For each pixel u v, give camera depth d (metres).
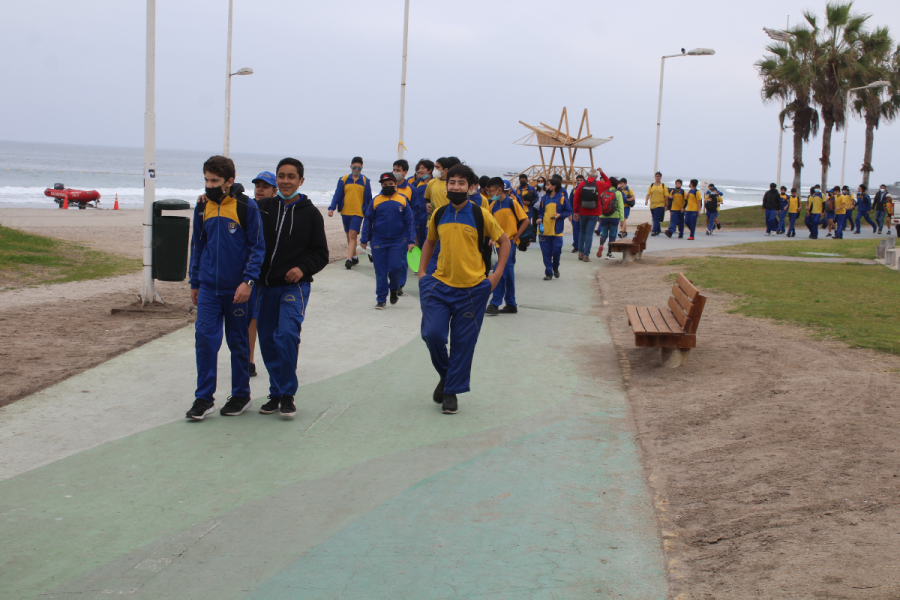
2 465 4.41
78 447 4.72
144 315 8.82
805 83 37.41
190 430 5.08
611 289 11.84
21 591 3.08
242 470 4.41
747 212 36.28
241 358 5.39
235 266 5.17
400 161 11.27
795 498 3.88
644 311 7.74
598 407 5.77
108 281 11.80
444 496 4.09
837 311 9.40
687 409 5.58
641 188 139.50
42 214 29.80
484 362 7.16
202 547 3.48
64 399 5.66
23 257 13.52
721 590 3.07
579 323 9.14
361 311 9.55
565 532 3.67
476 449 4.82
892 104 45.28
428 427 5.24
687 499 4.03
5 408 5.40
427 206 12.01
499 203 9.44
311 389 6.14
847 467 4.23
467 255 5.45
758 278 12.52
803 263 15.44
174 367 6.63
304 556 3.41
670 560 3.38
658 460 4.62
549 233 12.53
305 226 5.33
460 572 3.27
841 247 20.17
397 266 9.77
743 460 4.48
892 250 15.75
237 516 3.81
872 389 5.78
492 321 9.17
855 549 3.26
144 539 3.55
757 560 3.28
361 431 5.14
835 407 5.35
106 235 20.59
